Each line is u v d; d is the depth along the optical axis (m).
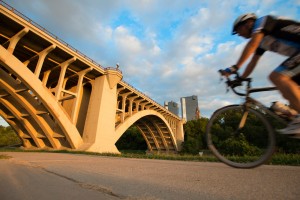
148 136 64.69
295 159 6.80
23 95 24.33
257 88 3.12
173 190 2.78
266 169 4.64
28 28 20.16
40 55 22.52
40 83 21.48
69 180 3.65
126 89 34.75
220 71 3.00
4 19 19.33
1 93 26.16
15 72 19.27
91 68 27.55
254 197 2.35
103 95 29.61
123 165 6.39
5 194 2.70
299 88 2.42
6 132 83.19
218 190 2.73
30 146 32.16
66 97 25.56
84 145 26.61
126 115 36.78
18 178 3.88
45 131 26.66
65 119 24.41
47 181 3.56
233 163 3.57
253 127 3.30
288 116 2.75
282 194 2.43
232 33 2.98
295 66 2.40
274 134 3.05
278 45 2.56
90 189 2.92
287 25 2.44
